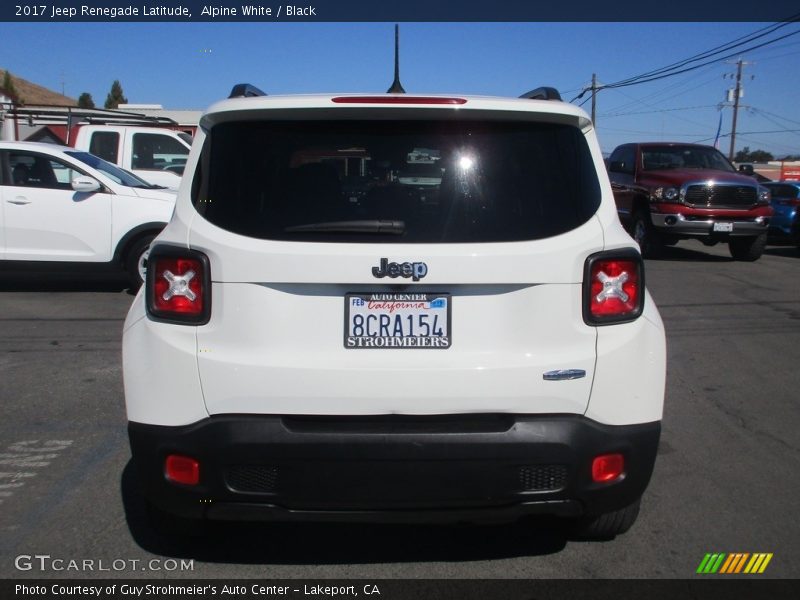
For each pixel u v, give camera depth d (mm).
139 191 9570
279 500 2912
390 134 3037
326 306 2906
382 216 2943
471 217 2955
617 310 2973
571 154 3088
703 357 7188
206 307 2914
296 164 3012
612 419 2957
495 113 3041
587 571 3402
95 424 5223
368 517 2955
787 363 6984
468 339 2922
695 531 3775
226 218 2949
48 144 9750
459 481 2879
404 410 2885
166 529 3457
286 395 2867
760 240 13953
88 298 9664
